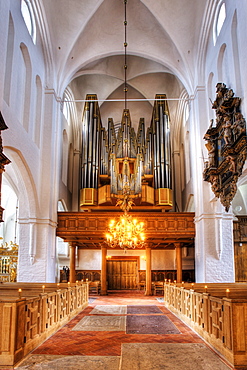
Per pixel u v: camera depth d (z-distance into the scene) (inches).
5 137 508.4
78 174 1002.7
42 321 315.3
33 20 650.8
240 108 470.6
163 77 986.7
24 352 262.5
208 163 601.0
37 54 677.9
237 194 917.8
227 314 255.6
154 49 800.9
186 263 975.0
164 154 842.8
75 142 1012.5
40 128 698.2
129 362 250.4
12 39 540.4
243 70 449.4
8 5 470.0
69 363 248.1
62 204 866.8
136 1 727.1
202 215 676.7
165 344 303.3
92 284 923.4
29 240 666.2
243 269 814.5
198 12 679.1
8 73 533.0
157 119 866.8
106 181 887.7
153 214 743.1
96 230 737.0
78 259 999.0
